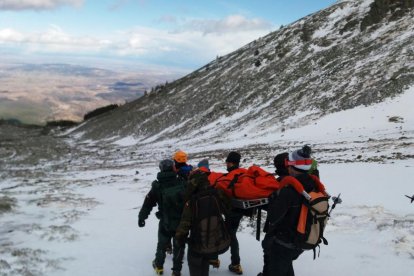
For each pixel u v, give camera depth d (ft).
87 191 68.13
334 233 30.30
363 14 299.99
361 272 22.54
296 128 168.25
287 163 17.61
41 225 37.70
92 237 32.96
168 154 182.29
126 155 216.13
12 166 189.98
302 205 16.52
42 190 69.21
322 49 281.74
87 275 23.62
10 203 48.47
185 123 303.07
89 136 441.68
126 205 50.01
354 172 60.64
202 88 367.66
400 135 114.21
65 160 216.54
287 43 329.31
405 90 158.92
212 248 18.39
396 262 23.48
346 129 144.15
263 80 290.15
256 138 174.60
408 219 31.50
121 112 502.38
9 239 32.40
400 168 60.75
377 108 153.89
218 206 18.71
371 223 31.91
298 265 23.98
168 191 21.11
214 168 85.56
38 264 25.03
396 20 254.68
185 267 24.62
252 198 18.79
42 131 618.85
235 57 427.33
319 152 104.88
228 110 273.75
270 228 16.67
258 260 25.39
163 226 23.11
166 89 483.92
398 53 193.88
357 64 213.05
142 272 24.09
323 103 184.65
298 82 252.42
